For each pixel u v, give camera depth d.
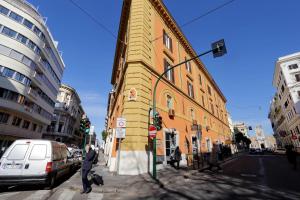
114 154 11.71
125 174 9.66
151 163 10.95
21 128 26.52
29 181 6.48
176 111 15.88
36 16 28.34
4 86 22.53
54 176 7.31
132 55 12.85
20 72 24.44
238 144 61.47
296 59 36.06
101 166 14.95
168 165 12.77
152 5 16.28
